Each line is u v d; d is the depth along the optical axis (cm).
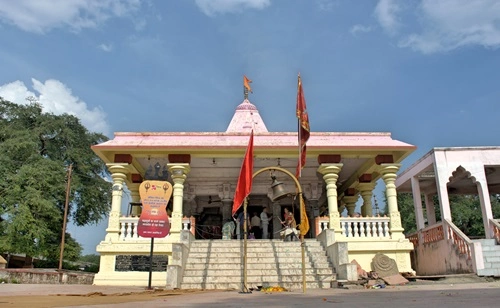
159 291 941
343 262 1137
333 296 674
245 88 2428
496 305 431
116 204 1488
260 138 1627
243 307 468
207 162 1708
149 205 1160
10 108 2766
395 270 1339
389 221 1507
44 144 2714
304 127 1006
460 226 2997
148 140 1598
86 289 1014
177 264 1127
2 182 2284
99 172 3006
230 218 1923
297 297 662
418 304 470
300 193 891
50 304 539
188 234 1332
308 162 1731
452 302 486
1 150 2400
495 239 1405
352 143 1587
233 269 1191
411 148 1533
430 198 2062
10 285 1109
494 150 1559
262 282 1089
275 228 1958
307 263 1237
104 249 1395
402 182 1952
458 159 1549
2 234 2311
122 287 1180
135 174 1802
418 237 1767
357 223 1541
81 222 2789
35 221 2267
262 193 1980
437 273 1570
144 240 1426
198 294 794
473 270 1293
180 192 1518
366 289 925
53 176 2411
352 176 1983
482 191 1499
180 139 1609
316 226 1528
